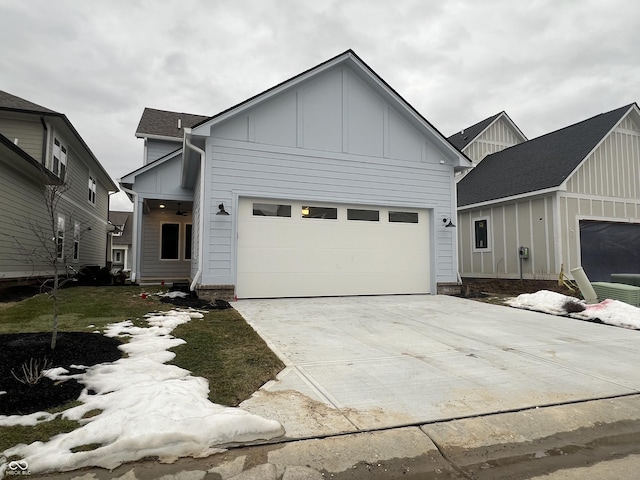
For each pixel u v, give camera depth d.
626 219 12.73
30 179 10.55
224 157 8.36
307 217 9.03
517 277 12.87
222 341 4.64
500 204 13.62
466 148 18.39
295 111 9.02
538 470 2.24
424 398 3.10
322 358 4.15
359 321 6.21
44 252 11.48
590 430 2.71
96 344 4.14
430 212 10.22
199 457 2.19
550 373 3.78
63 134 12.93
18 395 2.80
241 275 8.41
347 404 2.96
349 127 9.48
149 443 2.20
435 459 2.32
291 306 7.55
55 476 1.98
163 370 3.45
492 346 4.77
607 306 6.89
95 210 17.91
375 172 9.64
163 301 7.62
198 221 9.54
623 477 2.17
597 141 12.21
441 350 4.55
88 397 2.83
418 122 9.96
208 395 3.00
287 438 2.42
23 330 4.79
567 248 11.72
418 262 9.99
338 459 2.25
